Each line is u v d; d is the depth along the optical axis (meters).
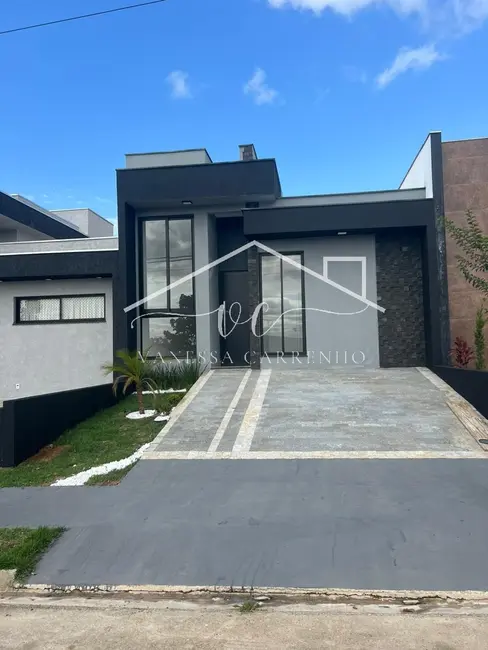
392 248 12.72
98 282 13.39
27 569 4.50
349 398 9.78
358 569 4.28
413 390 10.20
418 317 12.62
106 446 8.20
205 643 3.41
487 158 11.89
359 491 5.81
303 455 7.09
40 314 13.72
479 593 3.92
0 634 3.61
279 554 4.55
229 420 8.82
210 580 4.23
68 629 3.66
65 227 19.89
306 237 12.84
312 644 3.35
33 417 8.04
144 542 4.88
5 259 13.16
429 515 5.16
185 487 6.19
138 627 3.65
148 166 14.38
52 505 5.82
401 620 3.62
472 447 7.15
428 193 12.47
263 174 12.66
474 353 11.65
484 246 8.95
